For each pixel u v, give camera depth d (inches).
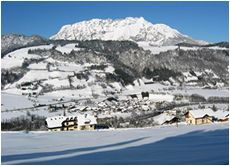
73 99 7357.3
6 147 1393.9
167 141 1482.5
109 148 1312.7
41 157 1108.5
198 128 2143.2
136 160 1001.5
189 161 949.8
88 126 3405.5
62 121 3398.1
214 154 1046.4
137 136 1764.3
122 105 6063.0
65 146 1408.7
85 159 1050.7
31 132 2194.9
